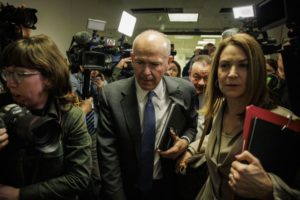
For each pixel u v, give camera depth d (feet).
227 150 2.92
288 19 2.24
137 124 4.04
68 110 3.04
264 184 2.20
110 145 4.09
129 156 4.05
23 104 2.82
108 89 4.31
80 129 3.08
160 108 4.25
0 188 2.68
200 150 3.68
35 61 2.69
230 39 2.91
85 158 3.06
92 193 4.53
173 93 4.28
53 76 2.85
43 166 2.85
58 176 2.99
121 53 8.09
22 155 2.70
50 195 2.78
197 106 4.95
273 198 2.21
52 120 2.48
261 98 2.79
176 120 4.19
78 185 2.95
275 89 4.44
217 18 26.50
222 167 2.92
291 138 2.31
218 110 3.24
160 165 4.18
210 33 33.19
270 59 6.54
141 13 24.94
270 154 2.34
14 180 2.78
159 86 4.22
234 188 2.35
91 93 6.37
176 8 22.95
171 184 4.29
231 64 2.81
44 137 2.54
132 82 4.29
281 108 2.76
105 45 7.45
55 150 2.58
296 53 2.19
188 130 4.47
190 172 3.88
